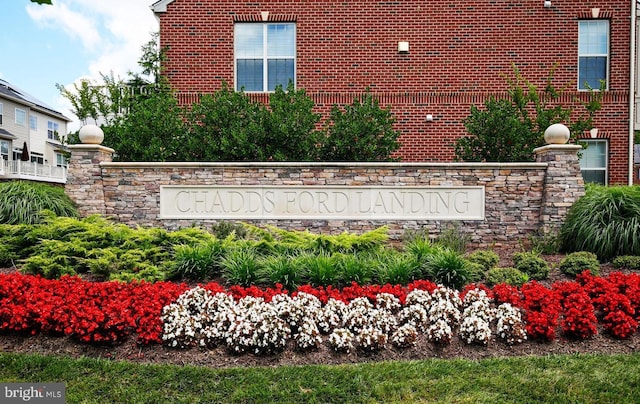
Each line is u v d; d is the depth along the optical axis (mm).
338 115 11398
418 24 13852
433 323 5383
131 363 4629
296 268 6633
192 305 5664
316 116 11328
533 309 5637
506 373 4492
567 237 9047
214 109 11297
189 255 7176
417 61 13859
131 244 7789
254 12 13852
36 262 7105
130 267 7223
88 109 14656
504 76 13742
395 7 13852
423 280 6590
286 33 14016
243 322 4898
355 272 6684
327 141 11180
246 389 4215
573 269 7461
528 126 11688
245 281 6641
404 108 13836
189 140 11023
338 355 4859
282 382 4324
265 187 10047
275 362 4730
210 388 4258
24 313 4992
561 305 5703
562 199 9719
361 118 11172
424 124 13828
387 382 4328
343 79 13891
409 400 4082
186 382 4336
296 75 13938
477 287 6180
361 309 5445
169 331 4938
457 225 9945
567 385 4273
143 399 4082
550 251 9031
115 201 10133
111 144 11438
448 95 13820
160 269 7191
